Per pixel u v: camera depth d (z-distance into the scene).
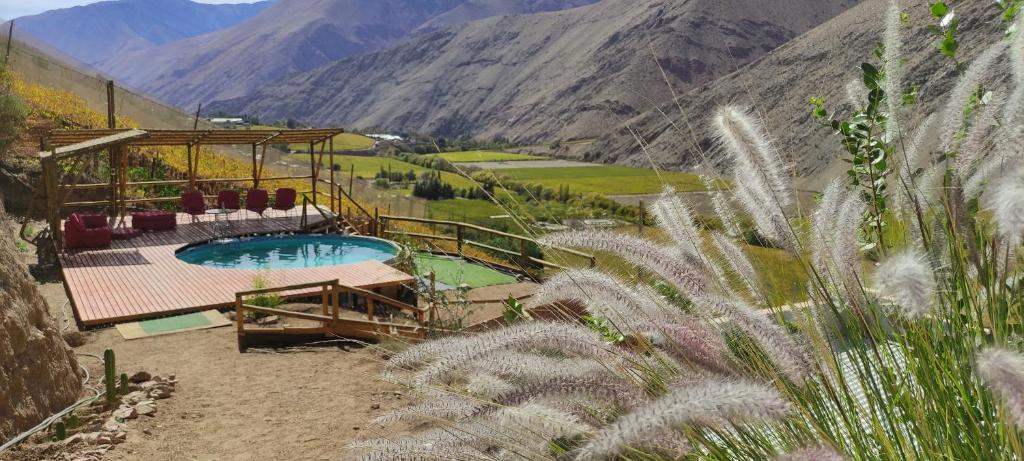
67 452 4.95
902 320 1.46
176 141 18.03
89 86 49.75
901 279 0.95
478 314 8.79
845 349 1.47
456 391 1.45
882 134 1.88
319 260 15.95
